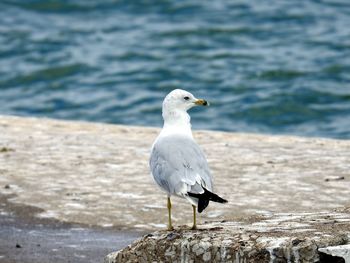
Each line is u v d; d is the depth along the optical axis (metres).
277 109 30.81
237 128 29.28
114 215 13.16
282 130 29.25
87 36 40.44
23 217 13.16
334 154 16.39
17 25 42.00
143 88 33.75
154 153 10.34
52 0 45.25
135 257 10.30
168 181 9.94
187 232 10.27
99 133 18.94
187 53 37.41
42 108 32.22
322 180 14.50
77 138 18.20
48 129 19.33
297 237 9.65
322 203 13.34
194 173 9.86
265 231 10.12
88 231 12.57
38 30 41.38
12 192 14.28
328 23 41.09
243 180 14.60
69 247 11.85
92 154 16.62
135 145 17.45
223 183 14.43
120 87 33.94
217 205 13.34
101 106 32.09
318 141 18.08
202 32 40.12
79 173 15.28
